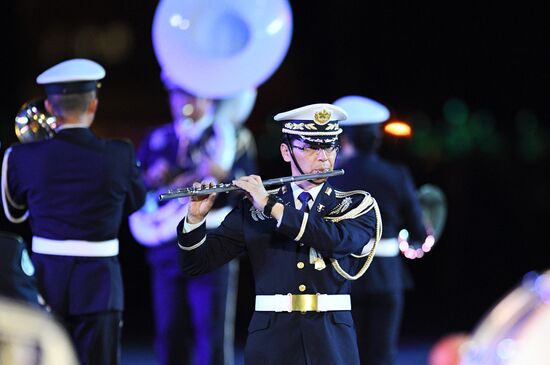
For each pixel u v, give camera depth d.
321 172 14.98
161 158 23.84
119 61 48.72
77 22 48.16
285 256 14.91
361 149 21.39
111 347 18.19
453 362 10.11
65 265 17.91
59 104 18.23
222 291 23.12
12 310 9.98
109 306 18.02
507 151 43.94
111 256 18.34
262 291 14.98
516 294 9.42
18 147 18.28
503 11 45.78
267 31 23.89
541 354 8.99
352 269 15.24
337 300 14.94
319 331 14.71
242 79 23.81
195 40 23.77
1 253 13.23
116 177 18.28
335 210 15.07
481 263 41.69
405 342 31.86
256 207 14.71
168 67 23.77
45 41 47.66
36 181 18.03
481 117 45.31
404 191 21.27
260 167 43.53
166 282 23.34
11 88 46.00
